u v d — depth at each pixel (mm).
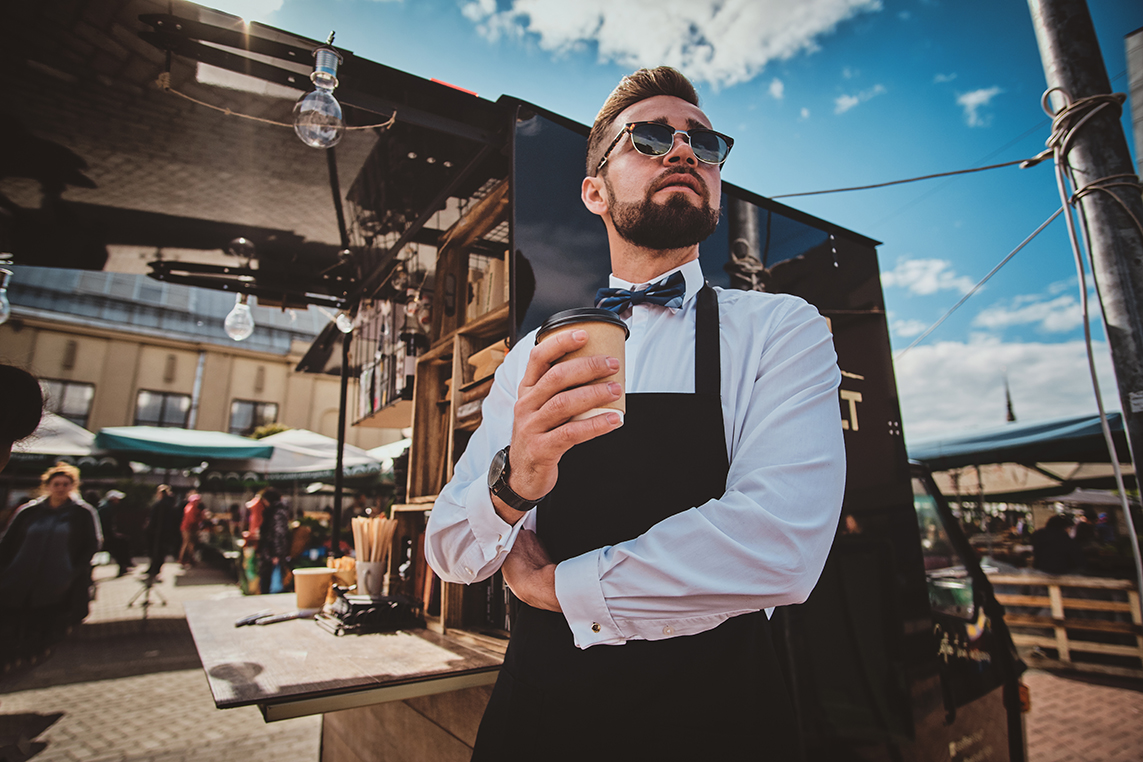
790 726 771
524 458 690
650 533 751
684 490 834
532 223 1670
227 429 20641
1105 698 5395
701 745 738
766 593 696
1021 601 6840
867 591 1991
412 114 1816
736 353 926
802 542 705
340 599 2180
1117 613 6426
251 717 4172
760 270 2068
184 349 20531
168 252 3295
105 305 19500
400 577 2471
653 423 875
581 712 777
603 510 856
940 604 2428
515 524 800
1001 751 2422
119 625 7039
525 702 824
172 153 2355
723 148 1061
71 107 2086
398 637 1941
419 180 2391
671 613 721
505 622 1846
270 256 3369
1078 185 2504
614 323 644
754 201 2121
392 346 3197
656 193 1014
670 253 1078
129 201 2740
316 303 3826
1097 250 2447
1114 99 2438
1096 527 9633
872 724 1857
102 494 15609
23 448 1709
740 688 764
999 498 11195
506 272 2104
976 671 2410
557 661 817
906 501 2223
